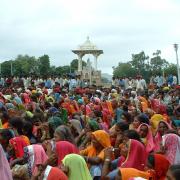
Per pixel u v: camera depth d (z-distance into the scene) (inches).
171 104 1096.8
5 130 477.7
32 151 402.9
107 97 1378.0
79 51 2881.4
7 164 332.5
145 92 1478.8
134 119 639.1
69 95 1348.4
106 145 463.8
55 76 1945.1
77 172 353.4
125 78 1958.7
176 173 273.3
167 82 1950.1
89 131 566.6
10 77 1862.7
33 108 879.7
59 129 452.8
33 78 1902.1
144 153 417.4
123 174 348.8
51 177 336.8
